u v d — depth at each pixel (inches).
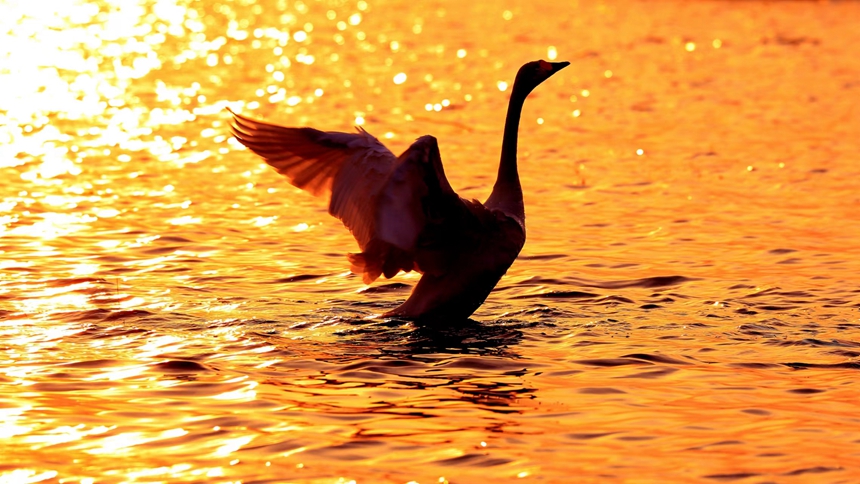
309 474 321.1
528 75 508.4
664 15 2073.1
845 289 557.9
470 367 425.4
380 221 394.6
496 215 487.2
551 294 546.3
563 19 2017.7
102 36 1744.6
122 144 963.3
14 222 673.0
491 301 534.0
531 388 401.7
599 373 420.5
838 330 484.7
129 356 429.4
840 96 1268.5
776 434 358.0
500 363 430.6
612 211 759.1
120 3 2226.9
